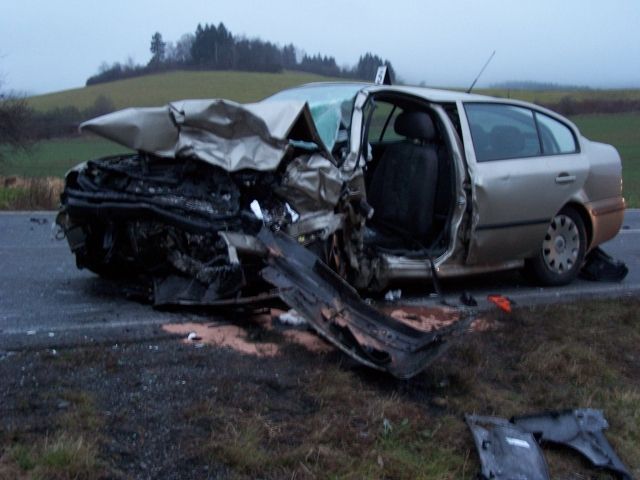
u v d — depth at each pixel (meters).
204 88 47.88
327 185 5.59
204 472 3.50
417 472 3.81
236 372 4.51
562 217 7.50
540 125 7.44
